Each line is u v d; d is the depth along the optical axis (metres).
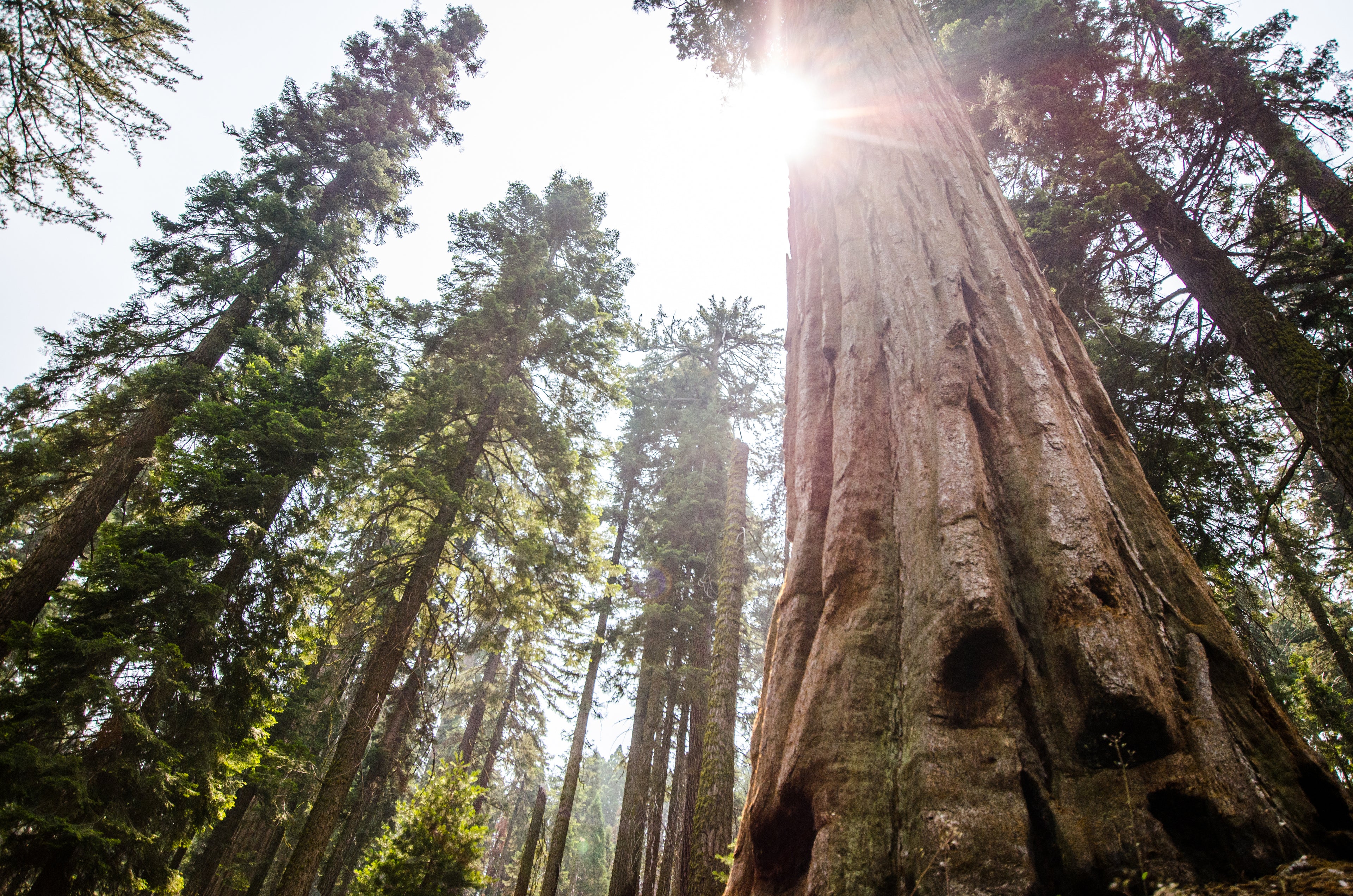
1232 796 2.01
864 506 3.14
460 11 26.48
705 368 21.70
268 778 11.60
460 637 13.41
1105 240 9.57
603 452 15.95
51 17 8.27
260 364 13.85
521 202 17.69
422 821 10.30
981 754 2.20
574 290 15.62
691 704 16.06
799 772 2.43
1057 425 3.06
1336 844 1.93
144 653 9.23
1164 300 9.63
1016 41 10.62
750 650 19.95
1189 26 9.36
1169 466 8.96
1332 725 9.11
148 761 8.98
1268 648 8.73
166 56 8.81
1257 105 8.98
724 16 10.31
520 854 34.06
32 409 12.52
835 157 5.25
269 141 19.95
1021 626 2.52
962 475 2.89
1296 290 8.89
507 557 13.14
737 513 12.11
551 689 22.56
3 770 7.60
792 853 2.44
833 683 2.60
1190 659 2.38
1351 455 6.65
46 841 7.59
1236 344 8.28
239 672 11.08
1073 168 10.37
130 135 8.73
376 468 12.20
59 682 8.76
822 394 4.07
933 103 5.21
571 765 16.27
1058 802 2.12
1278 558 8.99
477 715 21.70
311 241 17.61
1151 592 2.58
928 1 13.60
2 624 9.96
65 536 11.06
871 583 2.86
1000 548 2.73
